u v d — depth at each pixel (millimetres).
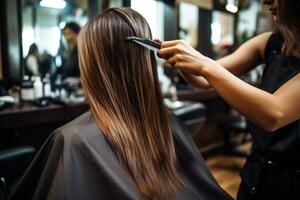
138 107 870
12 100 1973
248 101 701
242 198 1030
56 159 793
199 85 1038
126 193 767
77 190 757
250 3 4352
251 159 1010
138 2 2928
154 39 880
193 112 2494
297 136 823
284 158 874
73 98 2219
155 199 833
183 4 3367
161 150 896
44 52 2342
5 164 1401
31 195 875
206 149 3646
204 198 944
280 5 763
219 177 3066
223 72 731
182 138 995
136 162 831
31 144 2082
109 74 841
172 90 2758
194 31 3605
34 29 2268
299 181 867
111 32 834
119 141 818
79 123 834
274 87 875
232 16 4137
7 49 2129
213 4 3768
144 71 869
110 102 841
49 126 2152
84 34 854
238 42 4281
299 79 728
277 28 878
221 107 3848
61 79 2451
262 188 940
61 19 2406
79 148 783
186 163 970
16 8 2141
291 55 856
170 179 892
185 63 757
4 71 2148
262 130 918
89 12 2564
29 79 2242
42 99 2088
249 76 3479
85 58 851
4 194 1274
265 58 993
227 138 3674
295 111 708
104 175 773
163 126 918
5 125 1750
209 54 3852
